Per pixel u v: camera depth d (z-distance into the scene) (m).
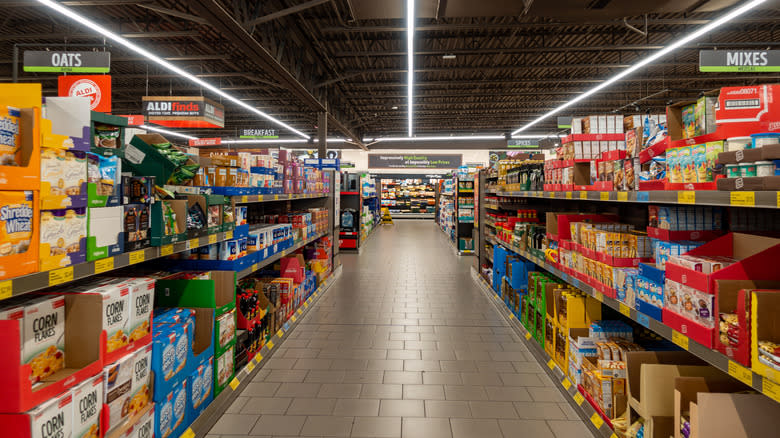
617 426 2.11
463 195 10.17
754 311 1.24
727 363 1.36
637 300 1.99
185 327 2.15
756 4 5.33
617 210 3.68
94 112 1.64
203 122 9.35
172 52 9.72
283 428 2.45
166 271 2.71
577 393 2.64
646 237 2.26
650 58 7.66
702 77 11.79
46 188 1.33
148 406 1.84
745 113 1.60
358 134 21.33
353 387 2.98
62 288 1.66
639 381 2.03
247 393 2.87
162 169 2.28
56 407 1.33
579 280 2.75
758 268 1.43
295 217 4.98
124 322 1.69
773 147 1.24
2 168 1.18
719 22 5.92
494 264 5.74
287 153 4.51
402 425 2.49
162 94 13.75
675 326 1.66
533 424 2.50
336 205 7.56
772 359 1.16
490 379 3.12
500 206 6.38
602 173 2.57
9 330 1.23
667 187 1.80
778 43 8.32
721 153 1.46
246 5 5.51
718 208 1.93
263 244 3.61
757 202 1.23
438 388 2.97
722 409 1.41
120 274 2.57
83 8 7.34
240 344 2.98
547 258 3.47
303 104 15.57
